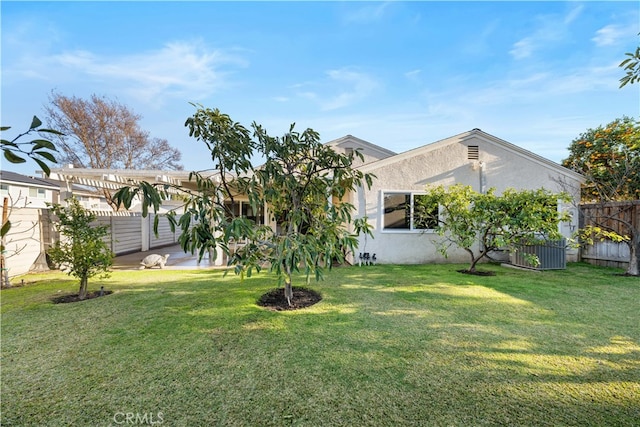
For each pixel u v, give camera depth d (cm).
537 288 585
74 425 221
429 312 447
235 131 440
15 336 368
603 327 386
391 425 218
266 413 231
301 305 481
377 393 254
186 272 793
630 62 285
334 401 245
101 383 270
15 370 292
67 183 877
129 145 2267
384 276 706
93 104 2078
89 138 2059
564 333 369
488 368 291
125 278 711
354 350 328
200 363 303
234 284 633
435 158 930
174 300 513
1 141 111
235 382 271
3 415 231
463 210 742
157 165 2464
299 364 300
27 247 781
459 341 348
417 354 319
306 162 510
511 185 942
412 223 916
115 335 369
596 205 879
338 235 475
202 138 436
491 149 948
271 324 400
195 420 225
